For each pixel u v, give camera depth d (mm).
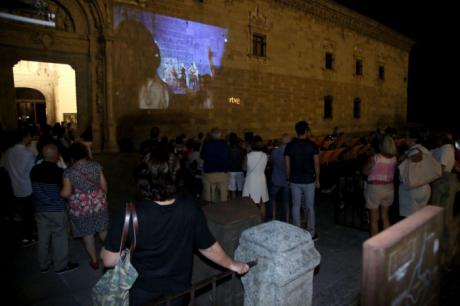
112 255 1917
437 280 2814
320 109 22828
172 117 14391
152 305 1829
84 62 12266
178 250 2021
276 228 2568
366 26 26516
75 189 4262
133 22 12906
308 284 2590
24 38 10914
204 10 15289
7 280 4312
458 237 4863
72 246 5441
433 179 4586
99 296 1914
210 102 15859
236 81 17016
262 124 18609
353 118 26312
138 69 13180
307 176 5383
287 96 20109
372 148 5090
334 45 23625
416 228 2332
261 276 2377
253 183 6258
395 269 2135
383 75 30078
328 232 6039
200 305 3348
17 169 5352
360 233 5980
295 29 20344
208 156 6566
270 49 18797
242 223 3316
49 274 4484
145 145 4277
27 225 5441
